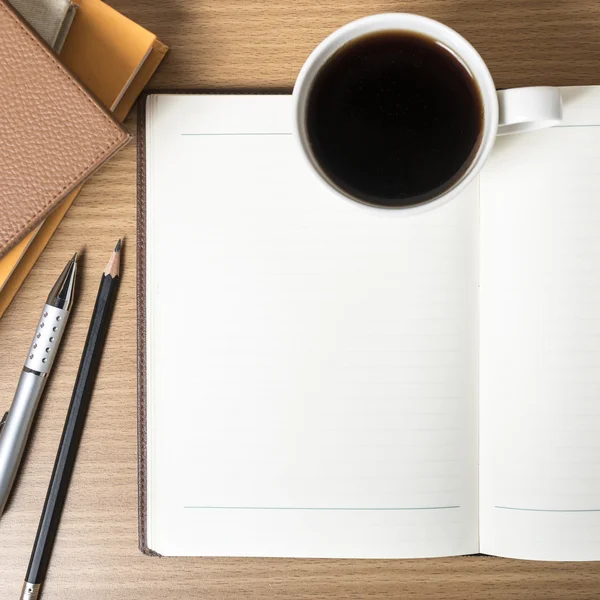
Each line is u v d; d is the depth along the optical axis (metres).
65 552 0.52
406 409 0.49
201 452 0.49
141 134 0.48
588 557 0.48
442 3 0.48
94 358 0.50
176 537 0.50
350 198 0.40
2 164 0.42
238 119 0.48
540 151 0.47
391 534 0.49
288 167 0.48
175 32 0.49
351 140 0.41
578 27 0.48
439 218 0.48
